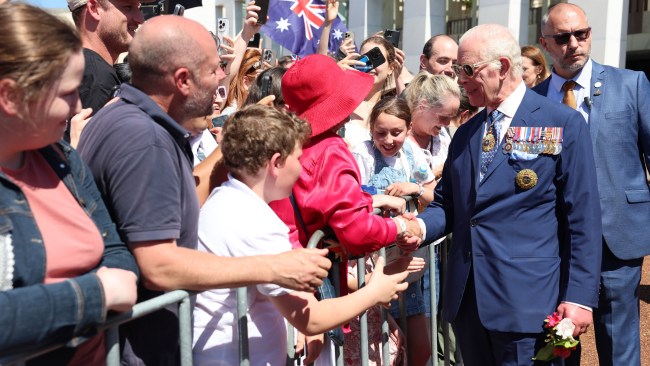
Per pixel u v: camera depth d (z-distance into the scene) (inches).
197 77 79.8
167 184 74.4
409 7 626.5
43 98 60.3
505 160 116.2
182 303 76.1
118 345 70.1
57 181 67.2
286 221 102.2
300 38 259.8
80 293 60.2
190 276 73.8
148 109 77.1
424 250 151.6
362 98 106.2
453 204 129.3
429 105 165.2
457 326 126.3
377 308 133.0
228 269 75.8
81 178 70.7
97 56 118.8
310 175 101.0
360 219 99.6
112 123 75.9
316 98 104.8
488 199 117.0
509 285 114.7
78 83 63.4
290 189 91.0
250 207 87.4
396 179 153.1
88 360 71.8
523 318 113.7
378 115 147.7
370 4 674.2
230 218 86.9
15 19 59.7
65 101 62.4
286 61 187.5
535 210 115.3
